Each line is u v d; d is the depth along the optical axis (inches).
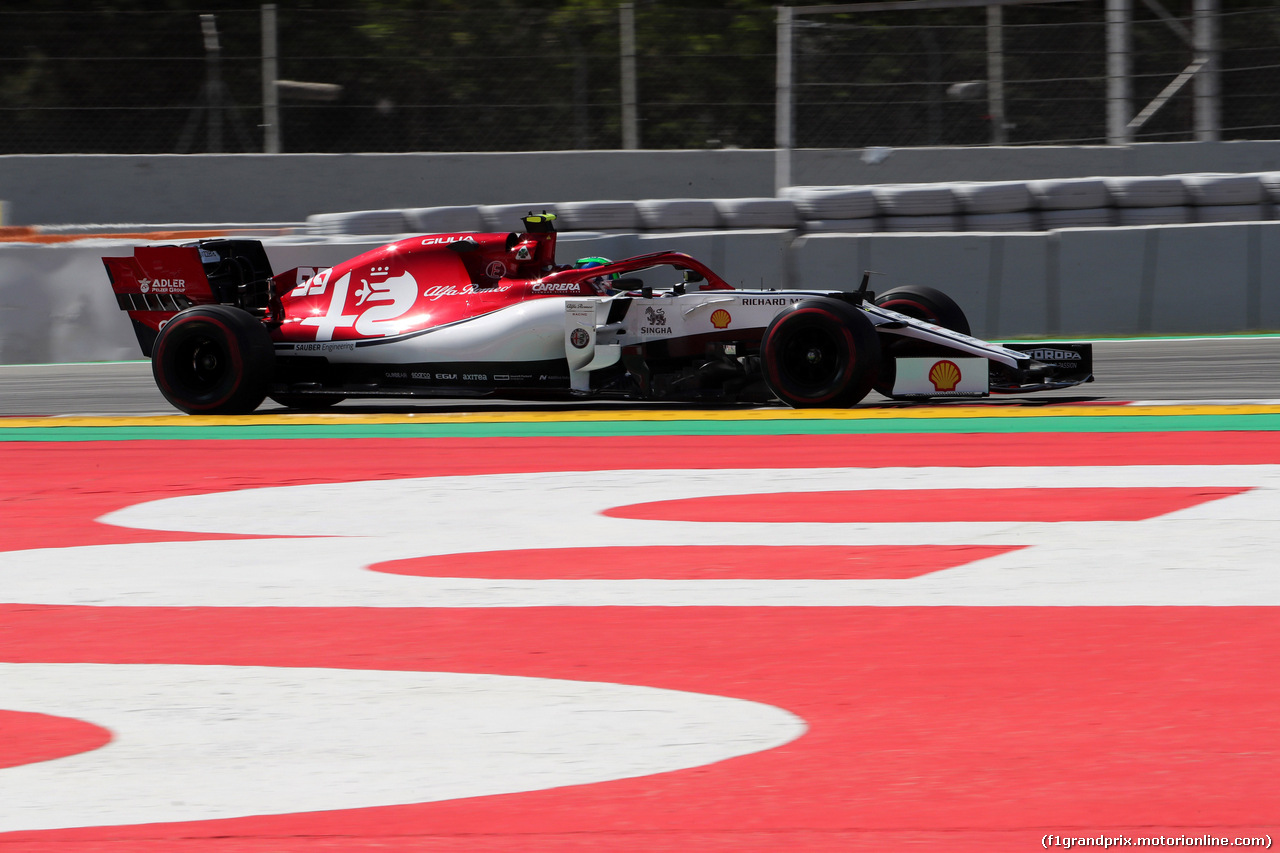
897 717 476.4
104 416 1257.4
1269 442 997.8
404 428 1159.6
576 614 613.0
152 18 2234.3
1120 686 499.2
